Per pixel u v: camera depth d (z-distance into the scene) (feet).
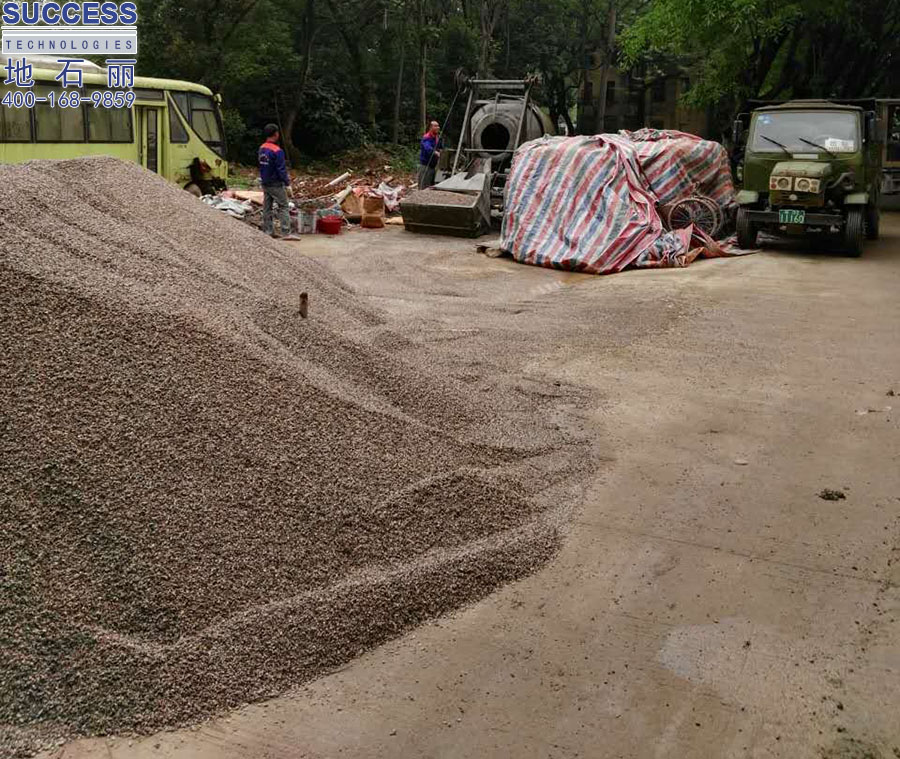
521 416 17.90
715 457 16.37
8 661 9.15
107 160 19.86
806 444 17.01
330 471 12.76
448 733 9.05
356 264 38.40
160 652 9.56
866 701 9.60
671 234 39.88
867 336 25.61
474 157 53.98
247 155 85.30
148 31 74.23
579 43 115.44
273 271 19.83
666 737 9.05
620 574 12.23
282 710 9.33
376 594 10.98
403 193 65.72
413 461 13.92
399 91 94.43
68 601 9.77
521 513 13.65
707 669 10.15
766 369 22.09
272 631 10.13
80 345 12.39
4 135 43.32
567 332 25.89
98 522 10.53
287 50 83.87
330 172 86.33
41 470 10.74
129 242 16.44
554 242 39.40
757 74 71.97
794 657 10.37
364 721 9.20
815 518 13.91
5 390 11.41
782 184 40.24
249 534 11.26
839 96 78.38
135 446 11.51
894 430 17.71
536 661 10.27
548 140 43.16
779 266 38.17
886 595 11.69
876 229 47.24
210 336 13.88
